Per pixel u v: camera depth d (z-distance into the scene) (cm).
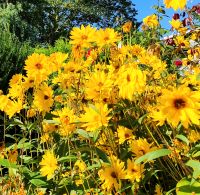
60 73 284
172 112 142
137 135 237
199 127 201
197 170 152
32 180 250
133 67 190
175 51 360
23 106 274
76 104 269
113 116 240
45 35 2872
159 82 282
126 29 344
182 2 189
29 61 261
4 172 354
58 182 240
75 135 269
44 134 266
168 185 219
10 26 1956
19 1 2570
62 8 2934
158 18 389
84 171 216
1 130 595
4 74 781
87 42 269
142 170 193
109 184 190
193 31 340
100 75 221
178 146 204
